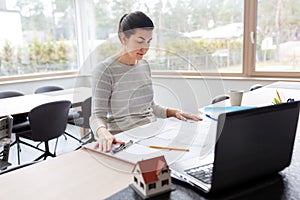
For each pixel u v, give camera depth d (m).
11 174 1.00
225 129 0.69
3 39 4.07
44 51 4.59
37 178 0.97
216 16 3.75
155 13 4.18
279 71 3.51
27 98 3.17
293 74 3.42
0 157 2.31
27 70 4.41
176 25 4.05
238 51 3.70
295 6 3.29
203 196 0.77
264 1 3.43
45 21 4.55
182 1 3.93
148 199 0.77
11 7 4.11
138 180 0.80
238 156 0.73
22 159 3.09
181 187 0.82
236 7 3.60
